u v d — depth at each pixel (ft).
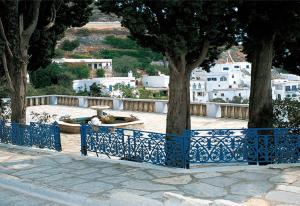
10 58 44.27
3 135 44.14
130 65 273.13
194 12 25.18
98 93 156.25
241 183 24.39
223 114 64.23
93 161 32.32
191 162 28.37
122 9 26.76
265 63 31.45
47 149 38.42
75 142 46.83
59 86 149.18
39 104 91.61
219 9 25.31
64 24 49.08
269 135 28.63
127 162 30.83
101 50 303.68
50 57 51.39
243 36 30.76
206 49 29.76
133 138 30.99
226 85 220.23
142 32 27.32
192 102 67.72
